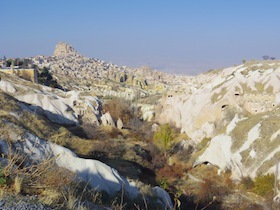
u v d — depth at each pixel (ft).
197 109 176.45
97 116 163.94
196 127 172.55
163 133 148.97
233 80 178.81
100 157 100.83
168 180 113.91
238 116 153.99
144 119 224.12
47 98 148.46
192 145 156.87
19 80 167.73
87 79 461.37
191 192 104.47
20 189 21.77
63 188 26.73
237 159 121.60
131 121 192.13
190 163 138.92
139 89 440.45
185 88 232.94
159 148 145.28
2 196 19.79
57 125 125.29
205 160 134.41
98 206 28.68
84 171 60.80
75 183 34.83
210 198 99.04
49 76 276.62
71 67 592.60
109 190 58.44
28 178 24.81
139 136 155.94
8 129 65.41
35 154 59.47
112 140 127.75
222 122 160.56
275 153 112.68
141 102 275.59
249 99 162.09
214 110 168.76
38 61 562.66
